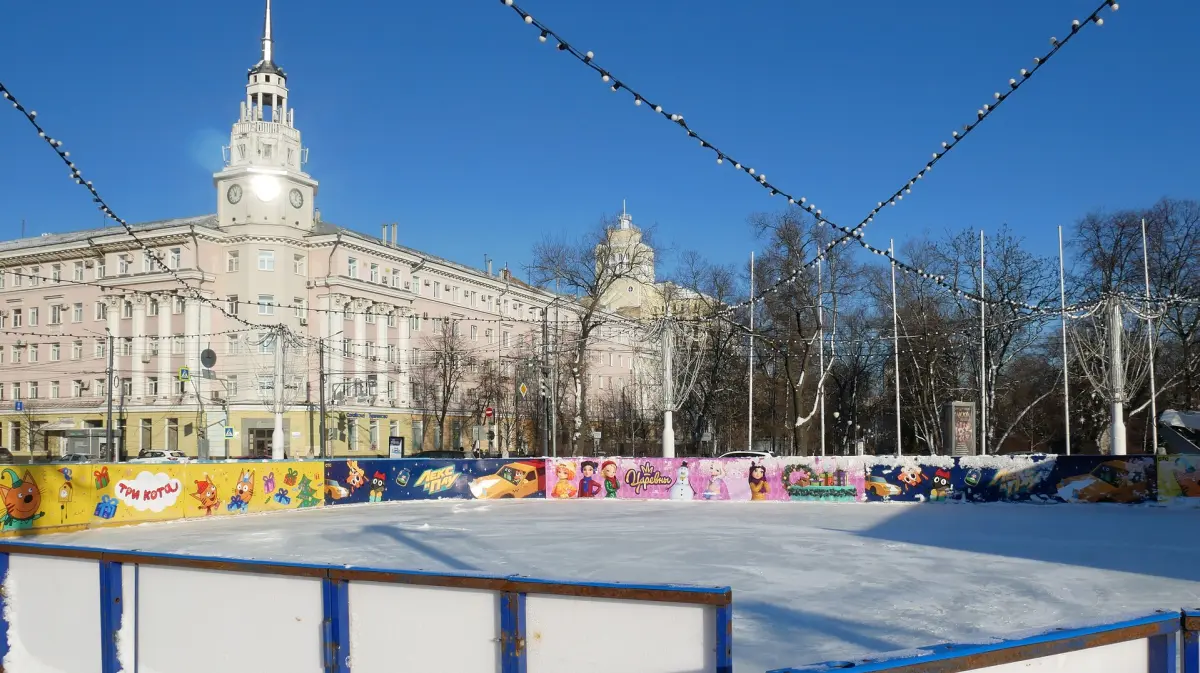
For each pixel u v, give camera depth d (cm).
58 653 651
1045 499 2570
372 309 6031
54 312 6141
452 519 2245
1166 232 4462
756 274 4228
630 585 456
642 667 453
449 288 6825
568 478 2939
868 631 906
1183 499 2447
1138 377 2902
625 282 6794
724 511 2438
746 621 952
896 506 2580
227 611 579
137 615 615
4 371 6247
